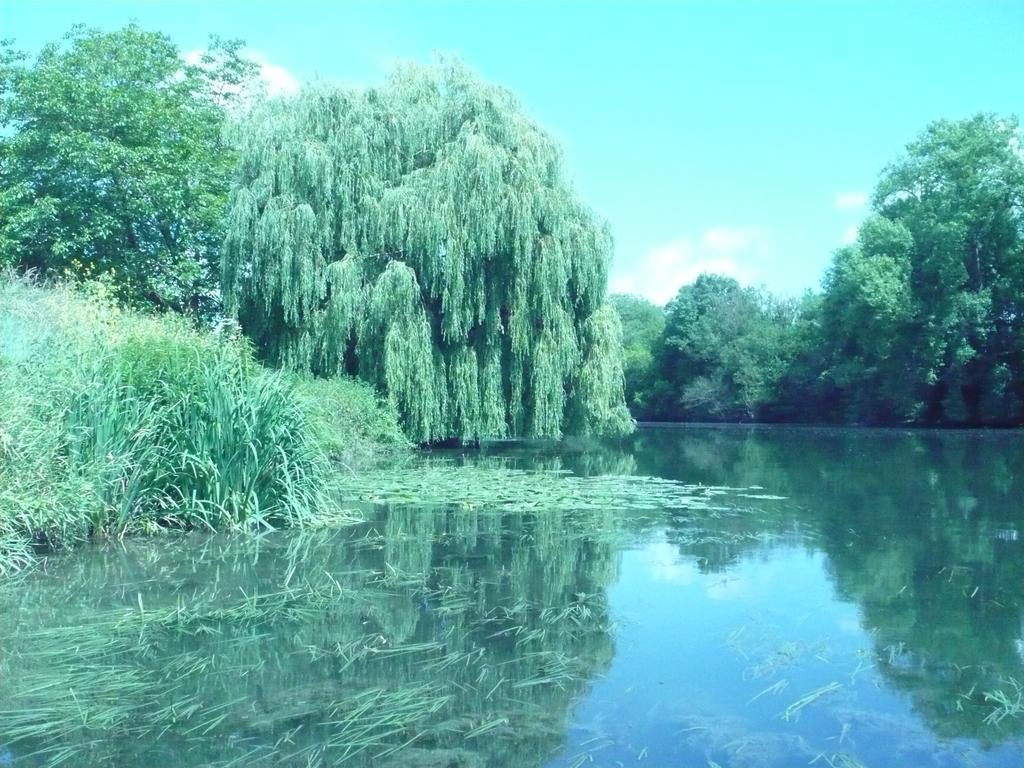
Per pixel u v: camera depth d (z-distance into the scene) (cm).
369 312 1700
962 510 982
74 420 714
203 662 434
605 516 928
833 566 670
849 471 1481
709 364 4916
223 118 2381
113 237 2025
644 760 324
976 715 369
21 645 459
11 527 657
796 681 410
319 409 1091
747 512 960
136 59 2162
